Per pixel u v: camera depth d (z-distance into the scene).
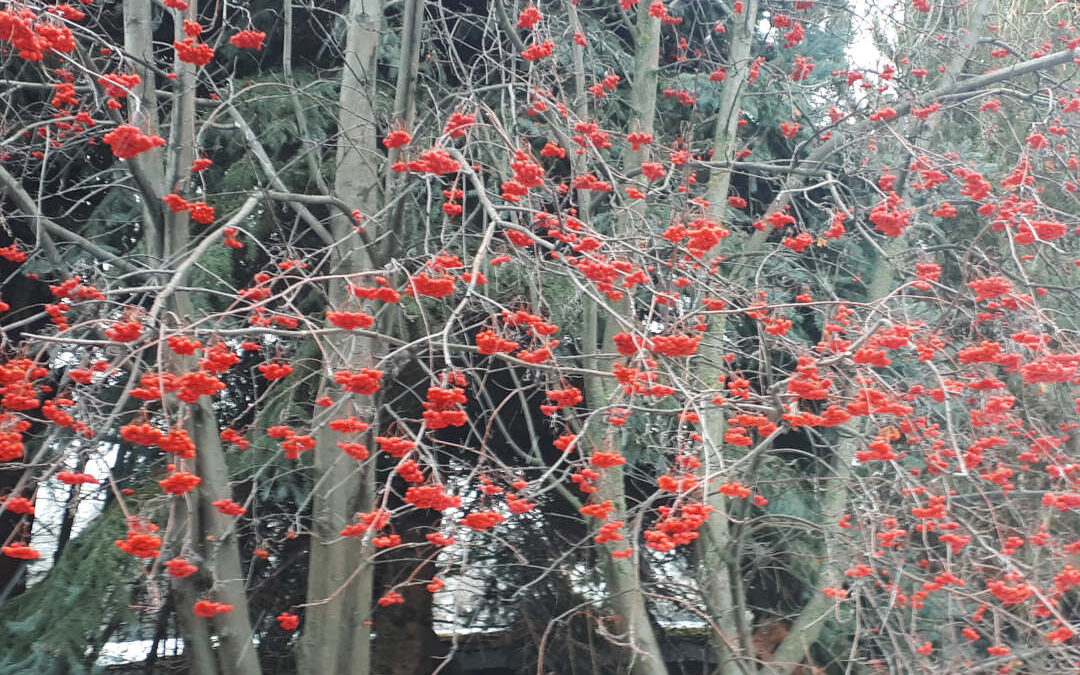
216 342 3.46
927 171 4.93
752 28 6.50
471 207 6.71
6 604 5.18
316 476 4.61
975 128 7.62
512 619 6.72
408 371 6.18
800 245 4.78
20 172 6.16
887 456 3.90
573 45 5.92
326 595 4.55
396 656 6.66
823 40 8.11
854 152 6.40
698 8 7.68
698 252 3.77
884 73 6.04
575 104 5.80
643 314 5.52
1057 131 5.50
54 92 5.11
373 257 4.56
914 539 5.81
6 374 3.02
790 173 5.80
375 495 4.68
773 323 4.25
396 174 4.88
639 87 6.17
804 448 7.39
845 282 7.10
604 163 4.70
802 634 5.20
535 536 6.63
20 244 5.50
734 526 5.57
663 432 4.71
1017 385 5.74
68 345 3.64
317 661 4.54
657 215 6.28
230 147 6.36
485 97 5.80
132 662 5.64
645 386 3.60
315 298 5.77
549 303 5.83
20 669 4.59
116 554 4.84
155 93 4.70
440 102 5.40
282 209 6.10
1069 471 4.00
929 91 6.29
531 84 5.07
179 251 4.26
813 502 6.39
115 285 4.66
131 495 5.09
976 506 4.96
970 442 4.49
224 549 4.37
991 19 8.08
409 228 5.88
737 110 6.43
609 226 6.14
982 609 4.46
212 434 4.34
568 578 6.40
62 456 3.23
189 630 4.36
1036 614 4.38
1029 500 5.16
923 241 7.03
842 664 5.77
